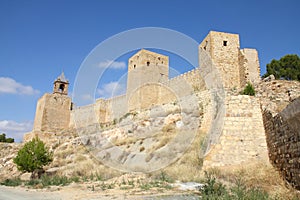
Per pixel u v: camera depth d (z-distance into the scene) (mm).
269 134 11602
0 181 16391
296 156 8477
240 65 24109
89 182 12414
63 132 31297
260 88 16359
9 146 30469
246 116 12836
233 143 12312
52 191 10406
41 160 17953
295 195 7699
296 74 28781
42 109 40000
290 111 8250
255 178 9992
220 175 10836
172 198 7477
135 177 11898
